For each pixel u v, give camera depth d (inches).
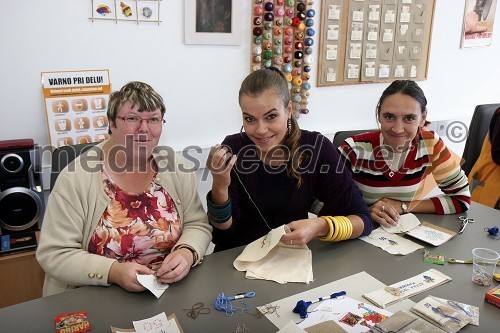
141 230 50.3
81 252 46.6
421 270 47.0
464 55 141.6
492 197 88.0
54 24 81.6
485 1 138.9
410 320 37.3
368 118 129.2
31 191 75.9
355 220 53.8
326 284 43.9
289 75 109.0
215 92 103.3
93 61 86.9
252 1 101.7
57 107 84.7
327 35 113.2
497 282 44.3
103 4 85.1
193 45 97.5
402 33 125.3
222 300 40.6
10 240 75.2
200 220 54.9
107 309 39.3
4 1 76.4
